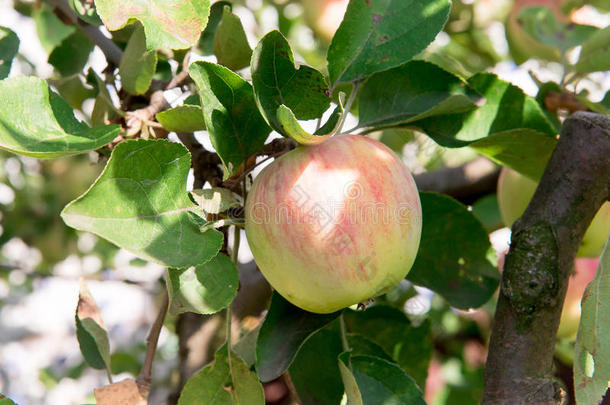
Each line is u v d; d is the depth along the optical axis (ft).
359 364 1.91
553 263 1.84
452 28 3.23
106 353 1.97
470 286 2.13
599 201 1.88
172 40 1.69
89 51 2.37
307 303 1.77
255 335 1.97
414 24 1.91
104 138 1.74
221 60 2.01
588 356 1.71
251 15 3.35
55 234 3.75
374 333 2.26
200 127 1.84
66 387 4.53
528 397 1.82
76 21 2.25
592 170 1.87
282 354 1.79
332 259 1.71
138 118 1.91
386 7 1.92
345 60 1.90
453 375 3.26
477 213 3.05
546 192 1.89
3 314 5.39
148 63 1.91
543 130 2.02
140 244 1.63
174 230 1.67
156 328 1.90
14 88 1.74
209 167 2.00
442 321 3.28
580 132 1.89
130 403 1.85
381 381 1.90
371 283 1.74
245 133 1.79
